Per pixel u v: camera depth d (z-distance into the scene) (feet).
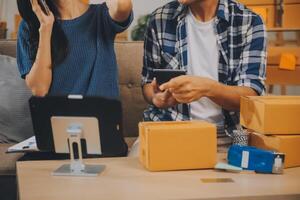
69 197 3.31
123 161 4.43
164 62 6.10
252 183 3.70
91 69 5.99
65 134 4.04
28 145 5.79
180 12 6.01
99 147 4.07
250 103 4.54
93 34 6.08
